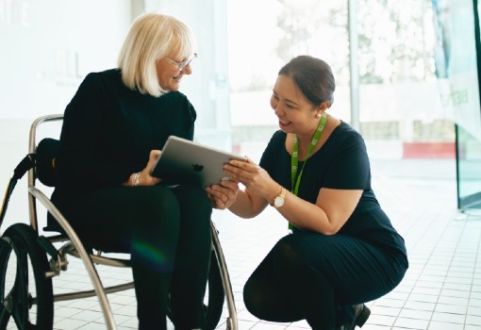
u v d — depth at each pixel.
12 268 2.67
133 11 4.48
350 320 1.47
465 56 3.79
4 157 3.26
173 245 1.23
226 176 1.39
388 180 5.97
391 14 5.19
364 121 6.00
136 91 1.50
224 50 5.24
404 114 6.37
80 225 1.35
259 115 6.97
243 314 1.98
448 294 2.16
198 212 1.30
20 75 3.37
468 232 3.32
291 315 1.42
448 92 3.91
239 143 7.47
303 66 1.31
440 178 6.09
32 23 3.46
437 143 6.94
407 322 1.86
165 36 1.42
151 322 1.20
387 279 1.38
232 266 2.68
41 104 3.53
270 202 1.31
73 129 1.40
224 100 5.28
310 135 1.43
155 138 1.53
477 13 3.68
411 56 5.57
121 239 1.29
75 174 1.37
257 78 5.50
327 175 1.37
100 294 1.21
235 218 4.10
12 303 1.52
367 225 1.40
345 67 4.90
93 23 4.01
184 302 1.27
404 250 1.42
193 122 1.66
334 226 1.33
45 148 1.49
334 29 4.99
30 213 1.49
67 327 1.88
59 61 3.68
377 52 5.14
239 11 5.28
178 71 1.46
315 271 1.28
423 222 3.70
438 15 3.90
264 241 3.27
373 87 5.60
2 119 3.23
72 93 3.80
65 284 2.44
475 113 3.84
